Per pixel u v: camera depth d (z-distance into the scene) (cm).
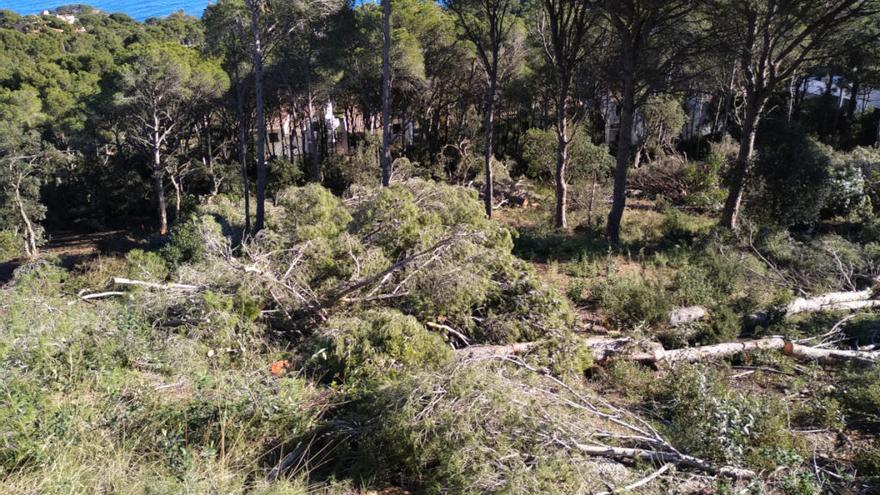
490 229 836
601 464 416
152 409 438
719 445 452
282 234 830
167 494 336
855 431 539
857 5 1417
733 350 702
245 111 2769
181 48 2900
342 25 2423
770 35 1440
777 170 1579
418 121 3231
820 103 3138
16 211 2531
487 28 1967
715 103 3244
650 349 681
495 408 410
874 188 1783
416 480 407
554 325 666
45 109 2988
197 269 733
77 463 363
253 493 353
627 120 1481
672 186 2334
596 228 1659
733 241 1259
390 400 436
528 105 2961
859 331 784
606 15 1456
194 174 3050
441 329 660
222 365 567
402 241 776
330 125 3416
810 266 1034
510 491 357
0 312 639
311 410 470
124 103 2536
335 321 599
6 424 377
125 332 561
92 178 3125
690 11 1357
